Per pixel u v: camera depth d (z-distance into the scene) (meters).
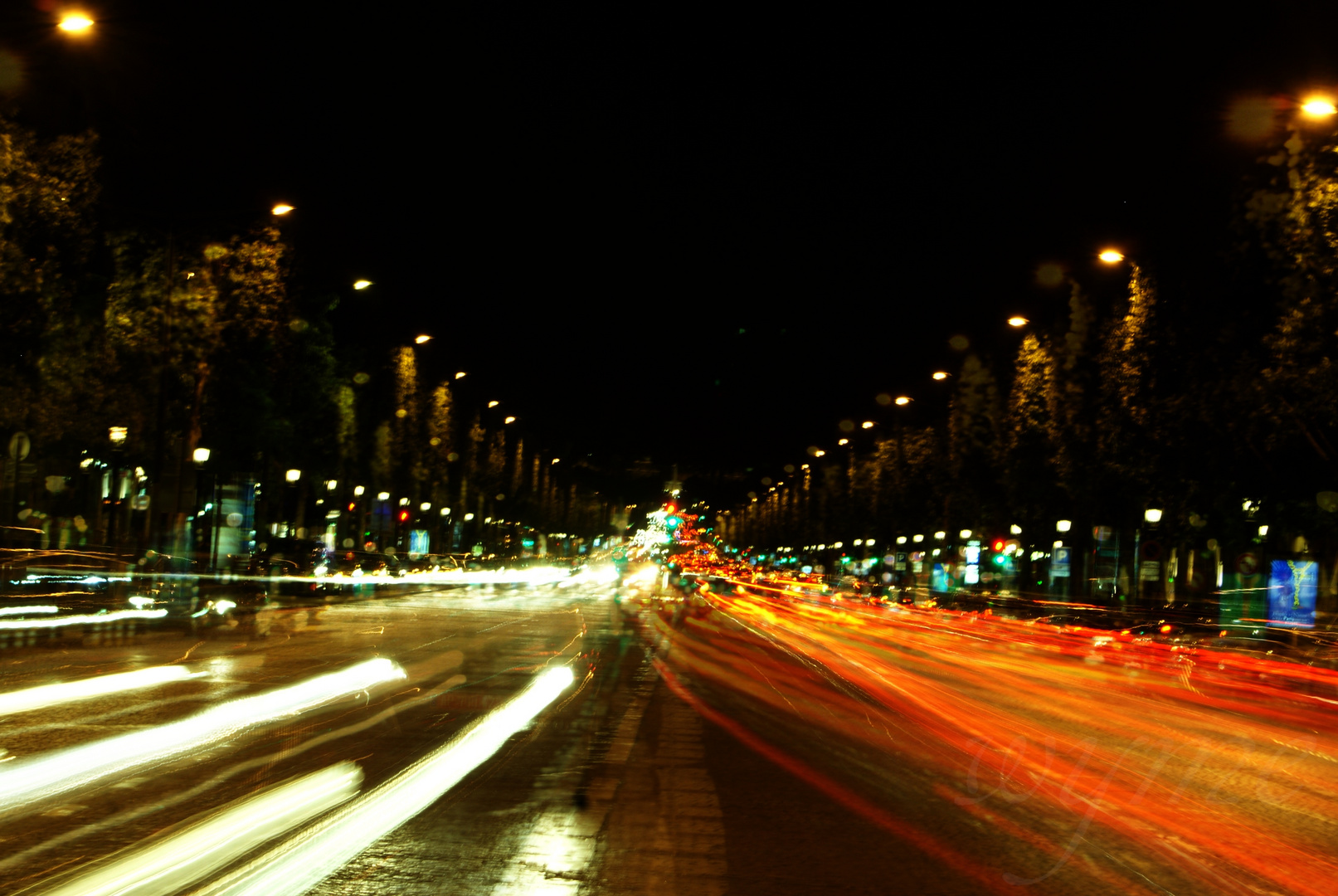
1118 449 39.19
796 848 8.74
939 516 76.44
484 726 14.51
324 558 50.41
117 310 37.38
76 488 53.94
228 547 50.16
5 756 11.55
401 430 77.06
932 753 13.48
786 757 12.90
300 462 56.53
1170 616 39.06
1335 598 33.62
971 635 42.44
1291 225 26.58
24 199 27.94
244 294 39.78
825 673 23.86
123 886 7.21
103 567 31.39
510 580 97.56
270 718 14.54
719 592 80.44
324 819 9.18
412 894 7.29
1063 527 52.91
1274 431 30.25
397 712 15.51
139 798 9.72
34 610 28.89
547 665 23.25
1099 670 28.89
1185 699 22.33
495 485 113.94
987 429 62.25
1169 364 35.81
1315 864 8.77
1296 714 20.42
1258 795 11.75
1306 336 27.06
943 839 9.17
